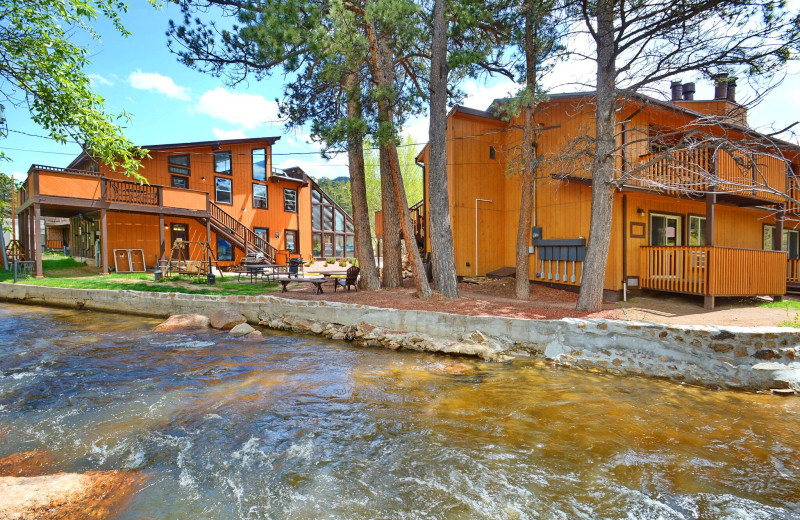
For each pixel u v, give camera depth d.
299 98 12.04
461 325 8.29
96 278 15.27
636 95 9.68
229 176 22.06
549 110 13.13
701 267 9.72
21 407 5.07
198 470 3.67
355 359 7.55
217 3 10.08
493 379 6.41
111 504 3.11
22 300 13.72
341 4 8.73
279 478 3.57
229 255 21.95
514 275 14.06
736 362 6.16
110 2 4.06
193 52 9.88
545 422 4.80
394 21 9.00
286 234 25.66
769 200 11.74
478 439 4.36
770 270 10.59
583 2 8.40
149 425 4.59
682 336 6.54
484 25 11.14
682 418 4.93
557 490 3.44
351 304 9.69
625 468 3.79
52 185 14.68
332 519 3.02
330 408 5.19
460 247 13.95
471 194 14.22
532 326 7.74
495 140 14.84
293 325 10.08
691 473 3.72
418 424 4.73
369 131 9.76
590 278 9.03
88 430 4.43
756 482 3.59
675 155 10.25
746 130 7.23
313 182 29.02
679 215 12.28
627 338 6.93
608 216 9.02
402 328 8.85
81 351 7.84
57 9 3.78
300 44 8.83
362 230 12.62
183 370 6.71
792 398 5.66
